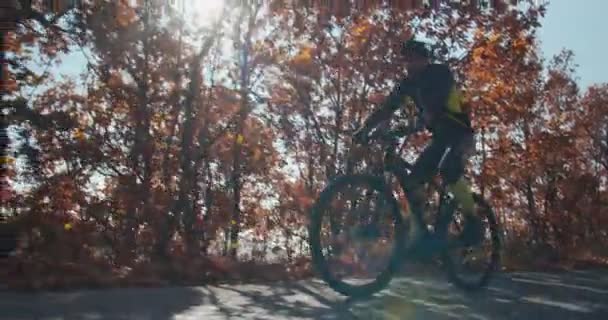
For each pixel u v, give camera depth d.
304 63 13.51
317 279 7.78
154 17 12.16
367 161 6.64
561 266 11.52
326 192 5.57
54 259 8.50
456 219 6.09
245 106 12.84
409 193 5.75
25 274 7.16
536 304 5.97
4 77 11.63
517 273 9.04
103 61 12.23
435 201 5.93
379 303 5.70
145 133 12.23
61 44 12.28
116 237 11.53
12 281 6.57
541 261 12.24
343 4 13.30
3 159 11.71
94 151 12.50
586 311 5.70
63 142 12.56
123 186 12.12
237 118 12.81
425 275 6.89
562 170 19.30
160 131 12.29
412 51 5.76
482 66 14.91
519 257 12.19
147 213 11.79
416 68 5.72
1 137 11.71
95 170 12.70
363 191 5.63
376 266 5.70
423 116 5.81
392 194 5.72
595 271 10.11
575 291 6.89
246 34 12.98
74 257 9.23
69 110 12.72
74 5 11.94
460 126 5.79
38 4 11.83
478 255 6.32
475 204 6.15
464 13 14.02
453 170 5.83
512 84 15.84
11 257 8.31
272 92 13.59
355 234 5.59
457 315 5.33
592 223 19.81
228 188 12.85
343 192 5.59
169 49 12.18
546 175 19.17
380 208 5.68
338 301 5.80
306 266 9.43
